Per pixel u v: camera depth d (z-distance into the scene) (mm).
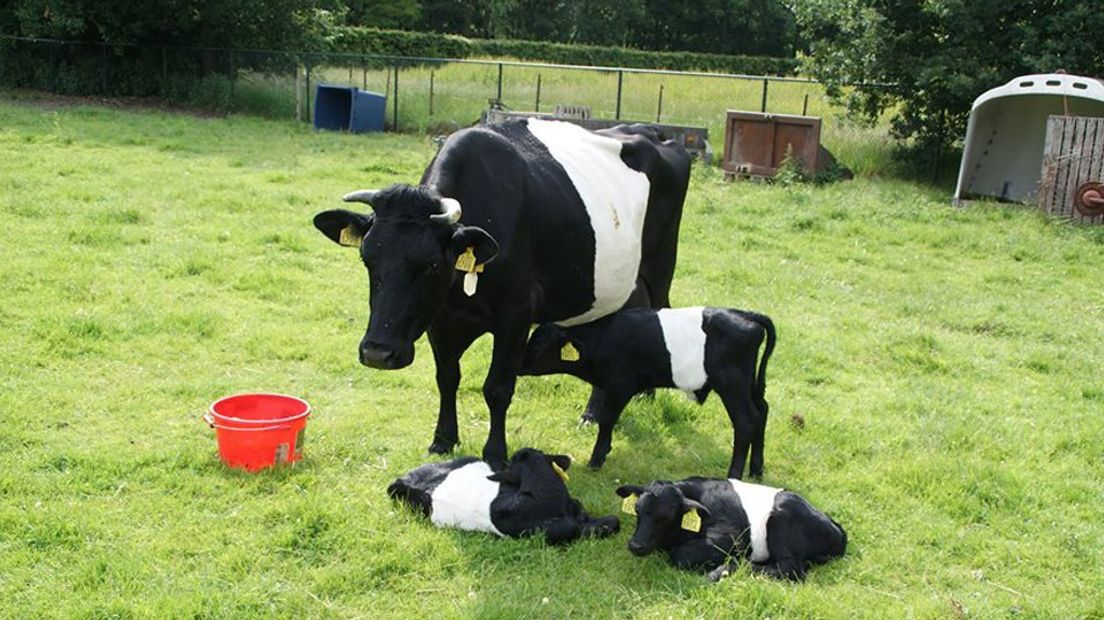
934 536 4895
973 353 8039
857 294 9727
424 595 4176
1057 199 13945
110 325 7172
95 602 3906
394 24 49781
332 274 9148
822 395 6945
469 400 6488
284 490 4953
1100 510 5293
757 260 10828
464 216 4984
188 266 8828
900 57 17469
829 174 16516
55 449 5234
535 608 4066
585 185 5648
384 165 14758
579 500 4992
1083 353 8133
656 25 61781
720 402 6582
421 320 4574
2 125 17219
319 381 6633
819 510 4641
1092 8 16125
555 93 25609
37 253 8898
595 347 5312
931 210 14039
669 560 4457
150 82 24562
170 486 4922
